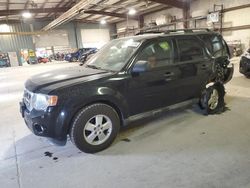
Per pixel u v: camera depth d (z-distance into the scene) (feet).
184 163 7.94
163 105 10.87
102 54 11.87
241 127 10.78
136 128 11.14
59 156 8.88
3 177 7.63
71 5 57.88
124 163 8.15
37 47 77.56
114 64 10.14
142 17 67.97
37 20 76.54
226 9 41.70
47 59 75.31
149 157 8.47
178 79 10.96
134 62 9.58
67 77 9.19
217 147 8.95
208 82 12.68
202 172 7.36
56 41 79.77
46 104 8.05
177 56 11.00
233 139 9.56
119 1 51.98
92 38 84.89
